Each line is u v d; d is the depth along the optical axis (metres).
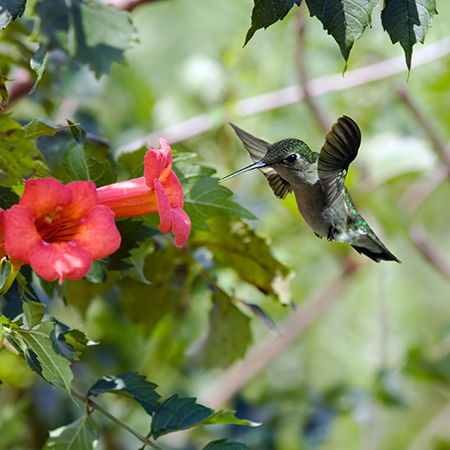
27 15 6.77
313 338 14.45
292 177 5.97
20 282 4.52
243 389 11.57
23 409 8.82
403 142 11.44
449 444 12.39
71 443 5.09
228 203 5.98
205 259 7.12
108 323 9.98
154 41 14.18
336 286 12.27
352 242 6.45
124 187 4.57
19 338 4.36
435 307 16.30
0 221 4.03
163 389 10.88
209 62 12.26
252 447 10.26
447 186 16.75
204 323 10.52
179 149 10.08
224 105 10.59
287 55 12.59
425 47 11.94
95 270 5.39
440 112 13.02
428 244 12.34
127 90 11.96
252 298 11.84
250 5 13.58
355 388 11.40
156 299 7.04
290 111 13.08
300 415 10.85
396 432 14.89
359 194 10.80
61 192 3.92
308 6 4.22
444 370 10.73
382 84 12.53
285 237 11.23
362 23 4.18
